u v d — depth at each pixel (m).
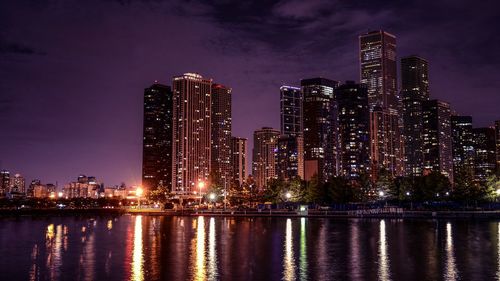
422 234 99.50
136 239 97.25
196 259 67.06
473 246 78.56
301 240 90.94
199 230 119.56
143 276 54.97
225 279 52.94
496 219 145.25
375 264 61.59
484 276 53.38
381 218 161.12
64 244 89.38
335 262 63.47
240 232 111.56
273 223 145.12
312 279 52.53
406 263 62.16
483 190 197.88
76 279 54.19
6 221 180.12
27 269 60.88
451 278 52.44
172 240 93.94
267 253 72.81
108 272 57.78
